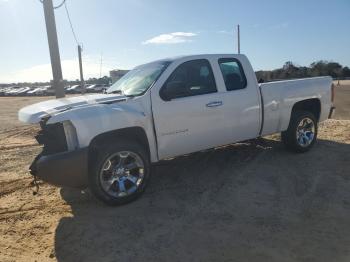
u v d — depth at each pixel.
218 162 6.73
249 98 6.12
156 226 4.33
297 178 5.74
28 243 4.11
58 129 4.67
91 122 4.64
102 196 4.77
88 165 4.75
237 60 6.16
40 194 5.61
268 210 4.65
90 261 3.66
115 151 4.77
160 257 3.67
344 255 3.56
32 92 66.94
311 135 7.14
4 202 5.33
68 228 4.40
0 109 26.69
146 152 5.17
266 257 3.58
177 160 6.95
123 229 4.29
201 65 5.76
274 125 6.59
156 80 5.31
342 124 10.30
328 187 5.32
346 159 6.61
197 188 5.51
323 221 4.29
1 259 3.79
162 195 5.29
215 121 5.75
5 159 7.93
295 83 6.94
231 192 5.29
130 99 5.09
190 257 3.64
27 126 14.27
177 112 5.36
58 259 3.74
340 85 51.41
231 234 4.07
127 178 4.96
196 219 4.47
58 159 4.48
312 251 3.65
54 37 10.65
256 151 7.32
